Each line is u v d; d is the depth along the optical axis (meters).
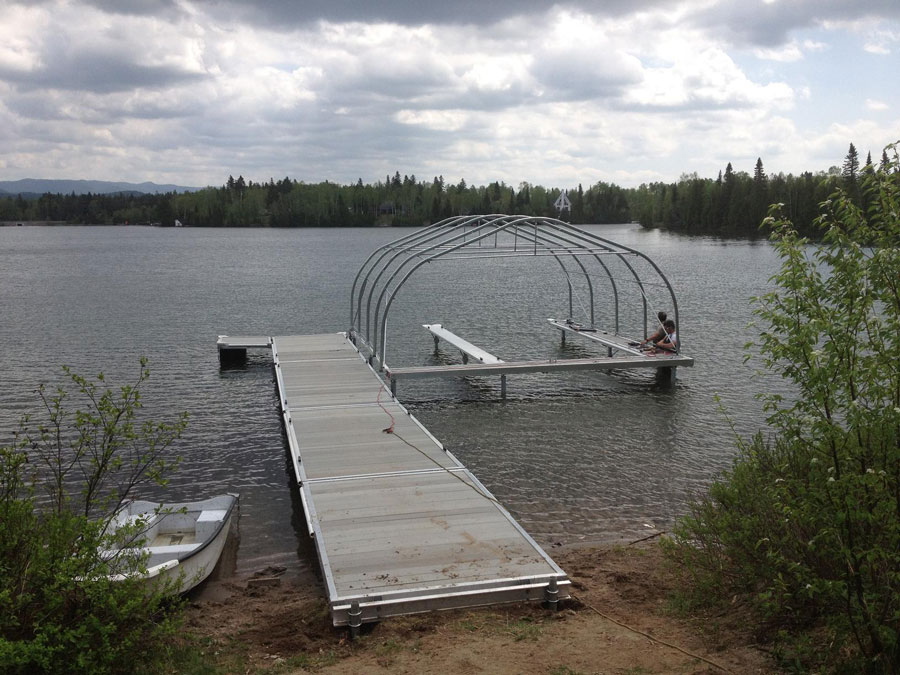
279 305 34.12
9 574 5.26
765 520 6.21
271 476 11.94
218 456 12.91
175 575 7.45
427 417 15.28
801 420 4.89
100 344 23.86
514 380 18.67
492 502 8.97
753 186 104.19
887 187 5.07
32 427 14.34
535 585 6.93
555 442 13.49
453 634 6.35
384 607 6.59
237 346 20.86
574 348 23.38
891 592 5.00
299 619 6.92
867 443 4.89
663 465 12.20
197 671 5.86
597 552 8.71
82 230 153.75
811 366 4.89
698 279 44.41
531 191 159.25
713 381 18.27
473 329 27.12
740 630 6.11
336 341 21.03
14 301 34.66
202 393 17.53
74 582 5.16
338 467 10.31
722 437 13.73
